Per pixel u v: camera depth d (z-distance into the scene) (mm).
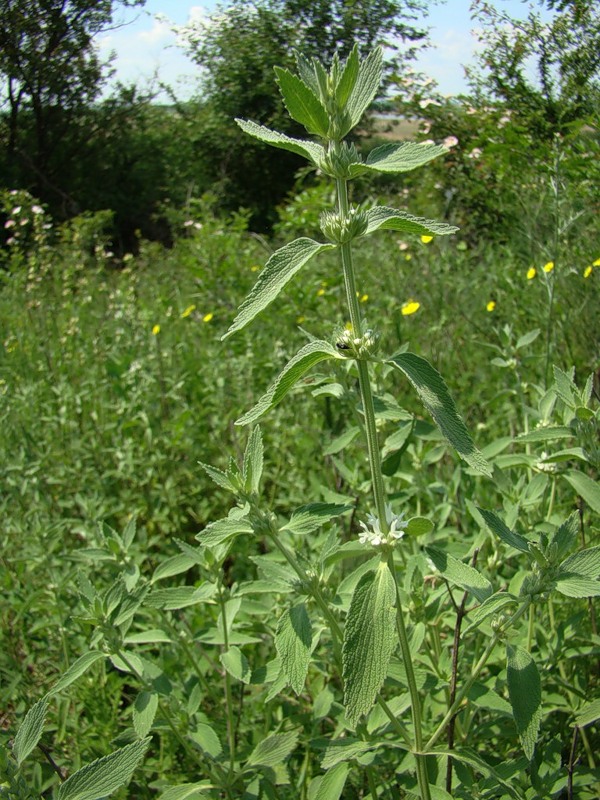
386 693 2451
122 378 5348
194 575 3783
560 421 2561
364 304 5887
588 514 2904
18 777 1560
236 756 2285
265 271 1533
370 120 15320
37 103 17859
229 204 18547
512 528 2250
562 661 2371
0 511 3734
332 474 3965
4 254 9992
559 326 4559
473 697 1951
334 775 1880
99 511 3564
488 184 7648
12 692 2650
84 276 9312
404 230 1551
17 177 17859
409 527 1586
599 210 5355
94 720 2605
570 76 6570
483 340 5203
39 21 17094
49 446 4477
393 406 2355
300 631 1646
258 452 1803
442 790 1807
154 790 2529
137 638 2354
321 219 1560
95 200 18719
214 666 2668
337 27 15266
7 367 5922
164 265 10336
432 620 2236
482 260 7402
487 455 2754
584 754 2256
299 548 2854
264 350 5852
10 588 3217
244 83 17734
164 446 4648
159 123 20062
